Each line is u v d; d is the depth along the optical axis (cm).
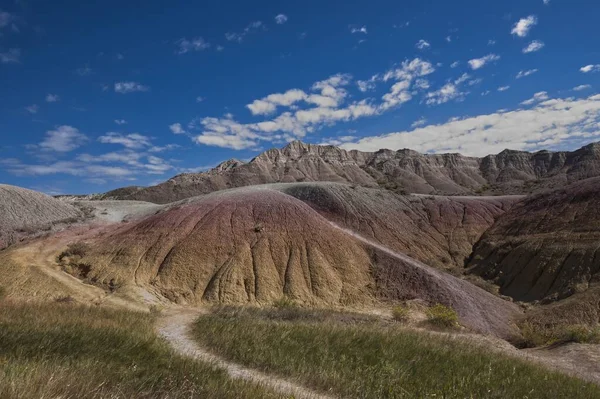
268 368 1098
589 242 4975
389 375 990
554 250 5191
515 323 4047
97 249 4834
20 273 3984
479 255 6272
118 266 4462
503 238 6366
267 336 1462
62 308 1983
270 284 4406
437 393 885
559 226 5672
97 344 1106
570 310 3891
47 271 4119
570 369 1766
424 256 6203
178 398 684
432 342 1551
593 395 1094
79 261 4575
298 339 1429
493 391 944
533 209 6662
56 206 6256
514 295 5006
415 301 4238
